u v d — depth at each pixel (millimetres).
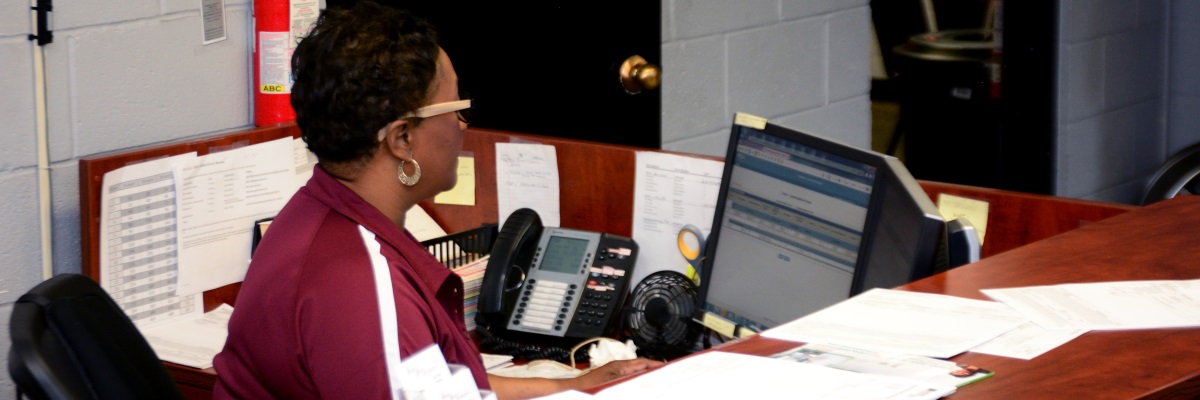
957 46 3705
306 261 1170
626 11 2746
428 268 1254
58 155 1916
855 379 871
